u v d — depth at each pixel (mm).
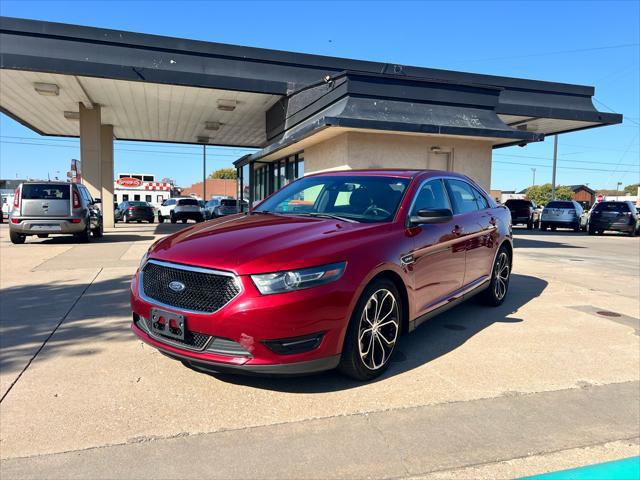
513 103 16578
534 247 14039
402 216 4090
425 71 16000
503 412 3205
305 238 3416
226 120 19641
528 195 91688
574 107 17516
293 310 3025
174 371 3764
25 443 2730
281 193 5199
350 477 2479
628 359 4254
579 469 2590
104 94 15406
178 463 2566
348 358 3377
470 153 13125
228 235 3588
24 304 5812
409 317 3941
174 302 3256
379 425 2996
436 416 3125
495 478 2496
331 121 10641
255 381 3600
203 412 3123
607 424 3080
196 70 13836
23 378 3609
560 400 3410
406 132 11445
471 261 5109
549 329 5105
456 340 4680
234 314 3010
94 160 17188
